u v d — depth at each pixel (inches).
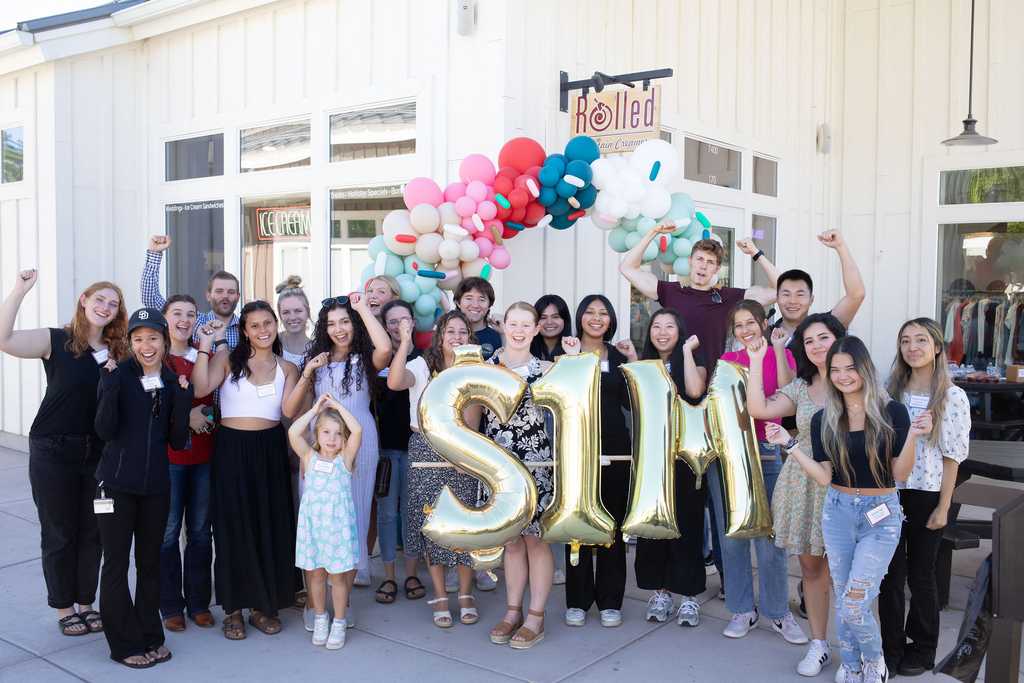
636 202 193.0
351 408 163.5
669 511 148.7
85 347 153.6
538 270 229.8
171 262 311.4
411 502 164.6
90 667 144.7
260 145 280.5
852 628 132.0
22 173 310.2
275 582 158.6
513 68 219.3
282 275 276.2
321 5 259.4
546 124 229.3
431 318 192.7
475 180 191.5
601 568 165.2
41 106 297.7
